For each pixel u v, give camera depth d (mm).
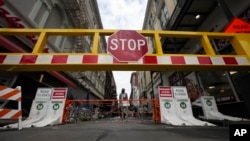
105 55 1314
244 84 1733
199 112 6758
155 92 18672
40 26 9258
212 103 5613
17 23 6555
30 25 8195
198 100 6023
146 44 1404
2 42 5566
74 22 15156
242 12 5449
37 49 1319
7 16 6094
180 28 8992
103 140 1758
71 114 7438
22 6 7672
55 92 6590
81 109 9523
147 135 2152
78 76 16906
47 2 10227
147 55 1346
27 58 1235
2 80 6422
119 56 1311
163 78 14516
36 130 3031
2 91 3002
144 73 27922
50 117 6004
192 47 9484
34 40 7594
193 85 9219
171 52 11531
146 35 1532
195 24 8617
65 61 1256
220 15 6926
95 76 26203
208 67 1359
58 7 12148
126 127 3691
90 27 22438
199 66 1347
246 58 1386
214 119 4969
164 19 15305
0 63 1188
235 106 5195
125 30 1468
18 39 6957
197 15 7887
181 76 10531
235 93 5359
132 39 1412
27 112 7961
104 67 1308
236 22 1668
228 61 1360
